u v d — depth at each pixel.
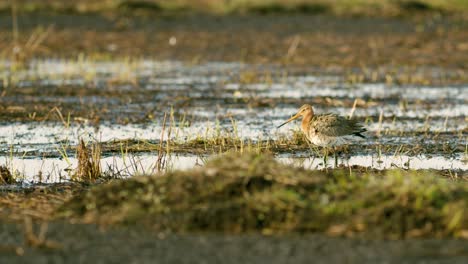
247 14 125.69
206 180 34.75
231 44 106.06
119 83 80.25
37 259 28.30
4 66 89.31
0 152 51.16
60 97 72.50
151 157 49.62
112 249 29.34
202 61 95.31
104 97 72.62
